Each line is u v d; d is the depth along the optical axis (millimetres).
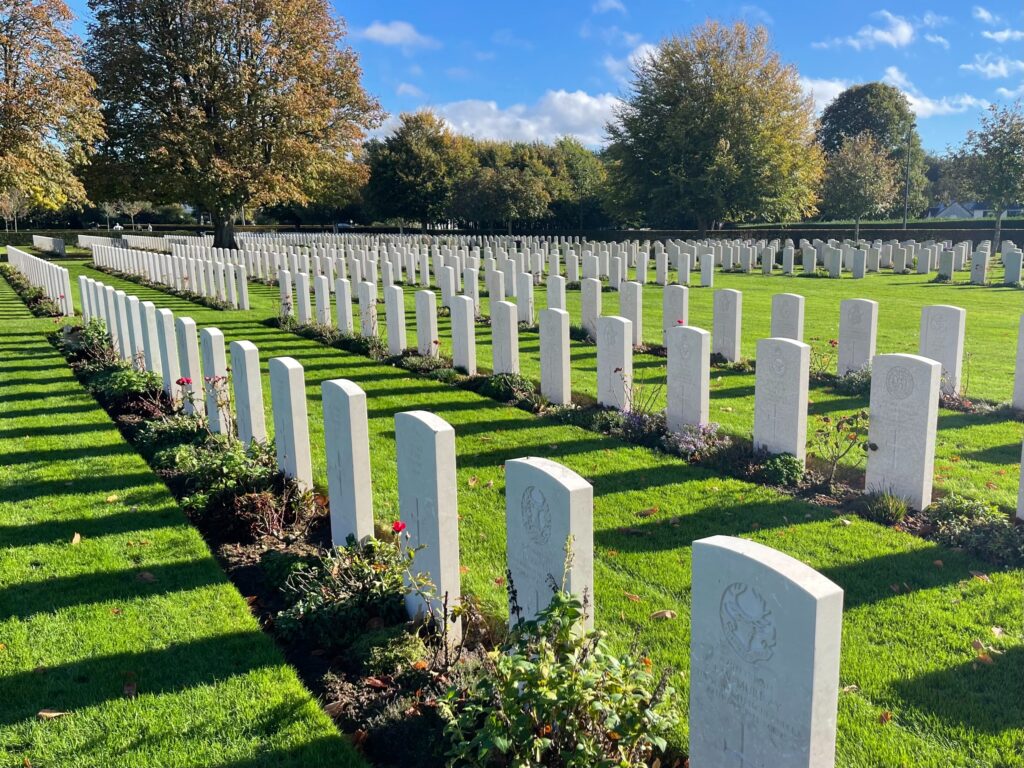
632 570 5680
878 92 69000
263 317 18891
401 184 65562
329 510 6402
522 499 4254
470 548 6062
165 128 38188
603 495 7125
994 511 6352
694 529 6359
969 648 4605
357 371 12609
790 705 2873
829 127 71000
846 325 11258
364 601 5094
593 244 35844
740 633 3035
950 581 5414
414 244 39719
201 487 7051
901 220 60219
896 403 6668
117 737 3932
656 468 7840
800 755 2875
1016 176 33406
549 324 10195
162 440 8680
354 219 78375
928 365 6375
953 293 21578
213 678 4418
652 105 46438
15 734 3969
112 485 7430
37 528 6473
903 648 4617
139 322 11719
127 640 4812
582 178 66438
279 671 4484
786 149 45094
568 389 10219
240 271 20062
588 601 3812
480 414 9977
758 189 44844
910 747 3771
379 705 4203
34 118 31469
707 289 23922
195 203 42844
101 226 79688
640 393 10758
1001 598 5172
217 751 3828
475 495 7176
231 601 5297
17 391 11180
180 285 24938
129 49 36750
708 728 3268
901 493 6754
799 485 7270
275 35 39656
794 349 7391
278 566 5656
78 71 32938
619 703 3211
